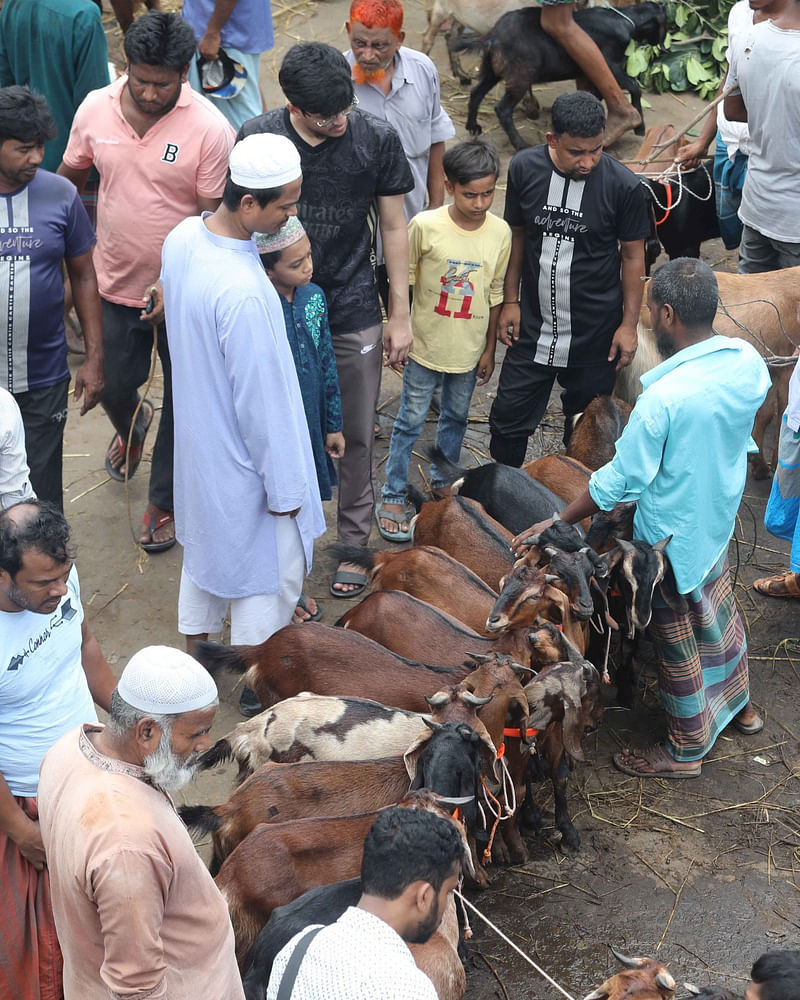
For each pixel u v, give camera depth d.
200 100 5.72
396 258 5.55
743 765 5.20
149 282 5.85
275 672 4.79
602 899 4.55
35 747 3.52
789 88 6.24
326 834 3.80
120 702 2.78
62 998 3.61
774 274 6.68
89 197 6.75
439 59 11.33
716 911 4.50
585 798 5.03
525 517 5.62
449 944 3.50
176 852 2.81
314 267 5.44
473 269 5.84
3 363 5.05
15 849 3.49
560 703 4.38
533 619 4.54
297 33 11.23
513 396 6.25
